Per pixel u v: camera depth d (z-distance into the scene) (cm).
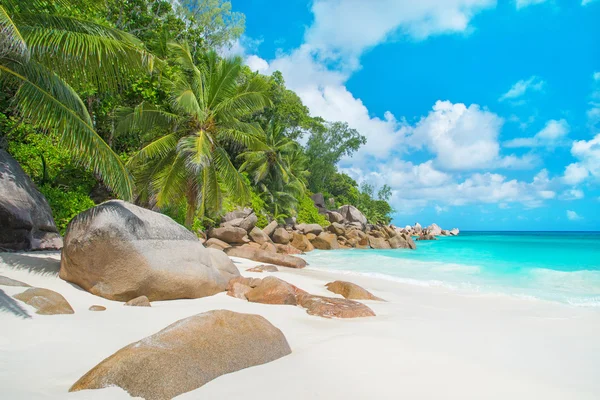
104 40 732
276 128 3606
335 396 265
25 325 370
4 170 805
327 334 461
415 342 438
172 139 1508
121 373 251
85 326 398
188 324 331
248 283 757
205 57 2378
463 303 766
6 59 702
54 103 706
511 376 338
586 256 1964
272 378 294
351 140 5734
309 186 5691
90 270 582
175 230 696
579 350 440
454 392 288
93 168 752
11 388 241
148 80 1708
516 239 4728
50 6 941
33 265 639
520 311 688
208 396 253
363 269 1445
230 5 3438
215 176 1557
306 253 2397
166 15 2500
